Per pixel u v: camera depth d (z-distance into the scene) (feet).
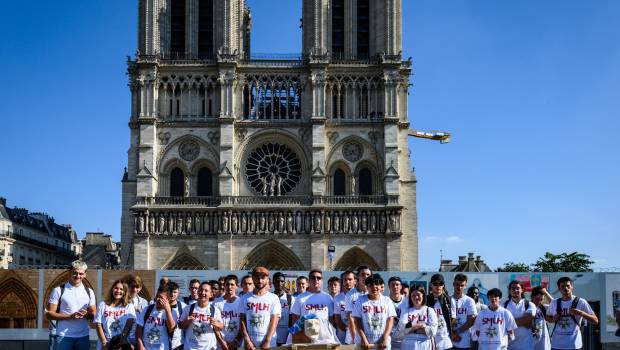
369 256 400.06
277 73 422.00
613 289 205.16
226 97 413.59
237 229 399.85
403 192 417.49
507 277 215.10
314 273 121.80
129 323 119.14
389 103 414.21
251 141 416.05
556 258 552.00
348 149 416.05
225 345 117.60
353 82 419.95
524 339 130.00
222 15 423.64
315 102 413.80
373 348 110.63
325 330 111.86
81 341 115.96
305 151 414.00
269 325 114.42
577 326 128.47
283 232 399.65
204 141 414.00
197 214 401.08
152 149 408.26
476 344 136.67
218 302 124.26
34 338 218.79
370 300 113.70
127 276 123.85
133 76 423.23
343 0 431.02
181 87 418.10
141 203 401.90
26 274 234.38
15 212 548.31
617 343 202.80
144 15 422.00
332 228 400.88
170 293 119.96
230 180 405.80
